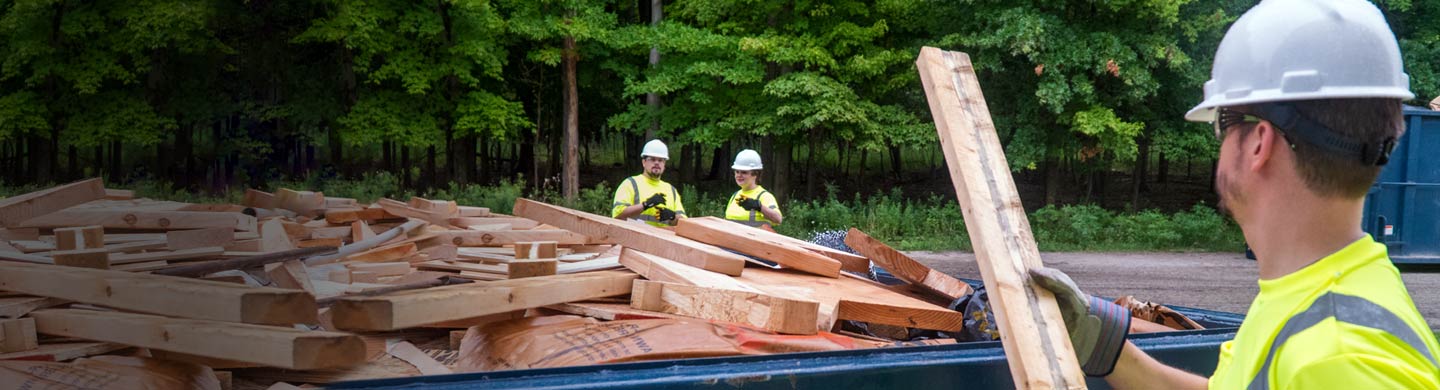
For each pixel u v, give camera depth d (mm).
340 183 24422
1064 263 15156
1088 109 20500
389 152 31062
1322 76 981
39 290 2371
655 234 3252
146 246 3336
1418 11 21969
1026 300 1333
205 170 29516
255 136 27531
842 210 20266
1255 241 1072
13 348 2176
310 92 27078
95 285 2229
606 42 23156
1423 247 12828
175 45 24703
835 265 3340
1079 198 28984
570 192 24203
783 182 24234
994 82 21672
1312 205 992
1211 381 1261
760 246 3359
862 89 23609
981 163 1591
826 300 2865
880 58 21172
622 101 30594
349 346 1905
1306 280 978
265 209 4727
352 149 34562
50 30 23328
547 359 2340
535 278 2734
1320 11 1020
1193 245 18672
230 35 26750
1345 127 958
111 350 2227
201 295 2006
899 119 22219
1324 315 926
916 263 3498
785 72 22641
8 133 23406
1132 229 19109
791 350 2402
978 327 2854
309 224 4434
